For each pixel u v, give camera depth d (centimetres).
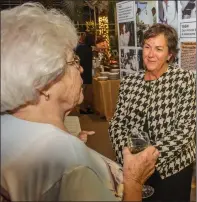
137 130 145
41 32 58
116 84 357
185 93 144
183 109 143
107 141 279
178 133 141
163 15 207
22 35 56
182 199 144
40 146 56
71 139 59
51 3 163
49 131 59
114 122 159
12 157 56
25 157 55
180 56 192
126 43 261
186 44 187
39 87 58
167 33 148
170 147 139
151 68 150
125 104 160
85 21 317
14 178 54
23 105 61
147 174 77
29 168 54
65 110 66
